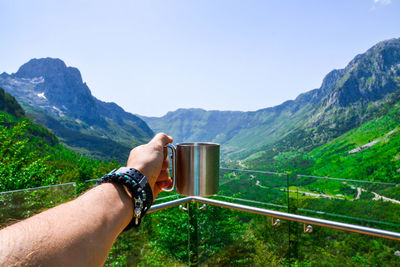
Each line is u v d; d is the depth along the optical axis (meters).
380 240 1.31
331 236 1.42
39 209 1.59
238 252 1.67
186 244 1.70
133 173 0.29
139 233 1.54
